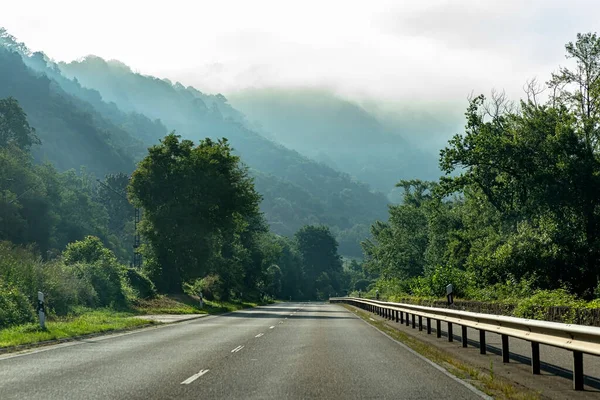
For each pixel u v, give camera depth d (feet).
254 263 352.28
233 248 281.74
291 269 575.79
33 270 100.22
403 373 38.88
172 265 189.88
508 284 131.54
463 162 144.77
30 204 328.90
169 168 188.65
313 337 70.49
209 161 187.11
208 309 162.71
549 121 141.38
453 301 98.22
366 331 82.02
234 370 40.04
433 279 160.25
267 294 454.40
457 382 34.96
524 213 147.23
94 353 51.01
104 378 36.06
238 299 289.53
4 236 280.51
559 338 32.89
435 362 45.11
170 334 74.64
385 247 285.64
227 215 191.62
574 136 136.15
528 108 145.59
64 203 406.00
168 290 188.96
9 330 69.67
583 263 133.49
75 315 100.89
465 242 181.57
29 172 341.21
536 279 131.03
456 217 227.20
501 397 29.84
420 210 280.92
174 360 45.78
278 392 31.24
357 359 47.06
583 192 135.64
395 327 89.61
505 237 153.48
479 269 147.64
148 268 188.96
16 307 81.66
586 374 36.63
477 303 85.97
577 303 78.64
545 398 28.73
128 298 141.79
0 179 311.06
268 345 59.26
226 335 73.10
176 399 29.14
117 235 548.72
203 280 235.40
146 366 42.01
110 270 138.62
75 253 148.87
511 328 40.96
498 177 145.48
